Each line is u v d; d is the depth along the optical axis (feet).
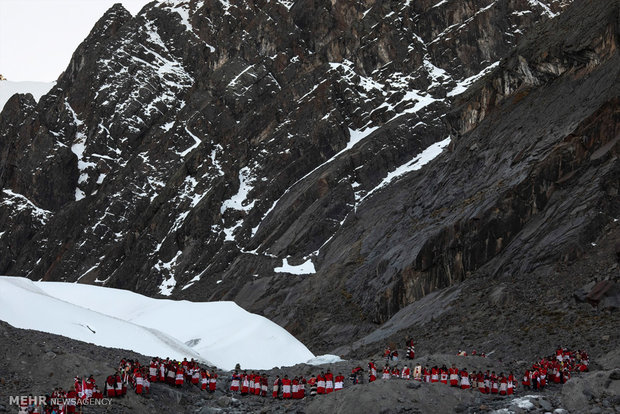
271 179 437.17
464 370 147.84
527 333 192.95
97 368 143.02
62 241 463.01
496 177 284.41
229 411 140.46
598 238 223.51
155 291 404.36
